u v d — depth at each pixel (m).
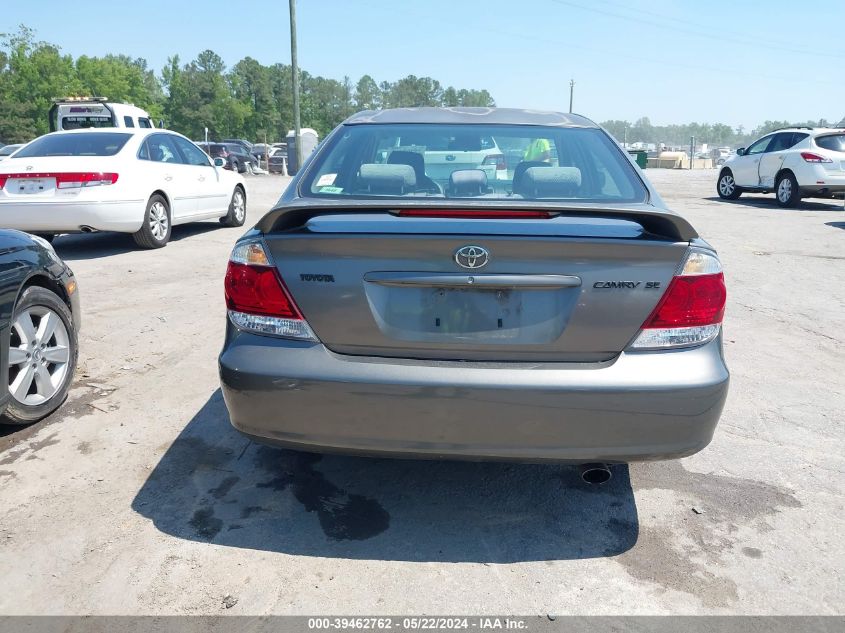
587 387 2.33
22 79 87.94
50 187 7.82
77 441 3.43
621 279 2.36
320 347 2.44
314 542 2.65
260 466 3.22
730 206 15.52
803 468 3.26
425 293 2.39
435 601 2.33
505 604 2.32
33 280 3.67
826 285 7.10
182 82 118.75
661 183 26.14
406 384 2.36
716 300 2.44
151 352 4.75
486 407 2.35
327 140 3.39
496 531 2.75
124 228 8.25
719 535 2.72
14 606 2.27
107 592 2.34
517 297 2.38
